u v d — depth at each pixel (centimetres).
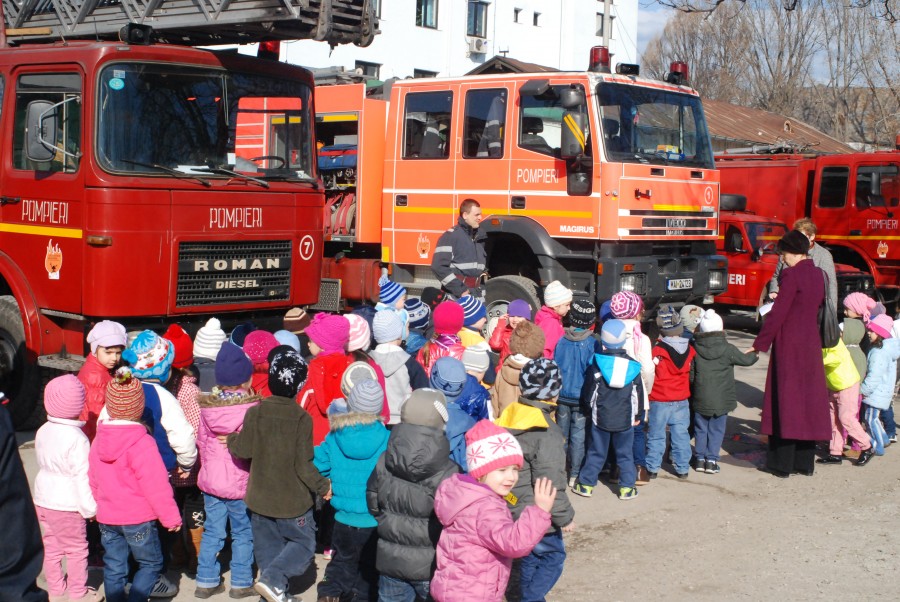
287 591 517
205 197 772
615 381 690
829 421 776
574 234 1045
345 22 792
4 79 793
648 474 771
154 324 765
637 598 541
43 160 741
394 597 447
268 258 822
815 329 780
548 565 499
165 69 765
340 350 580
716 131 2948
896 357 861
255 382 597
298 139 858
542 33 4044
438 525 434
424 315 726
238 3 777
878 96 3516
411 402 438
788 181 1828
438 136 1143
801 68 4075
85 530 510
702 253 1177
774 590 555
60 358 765
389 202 1182
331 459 493
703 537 643
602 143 1026
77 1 904
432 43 3459
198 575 530
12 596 320
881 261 1689
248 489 500
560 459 491
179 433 514
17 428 836
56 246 754
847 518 687
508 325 754
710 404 782
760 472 811
